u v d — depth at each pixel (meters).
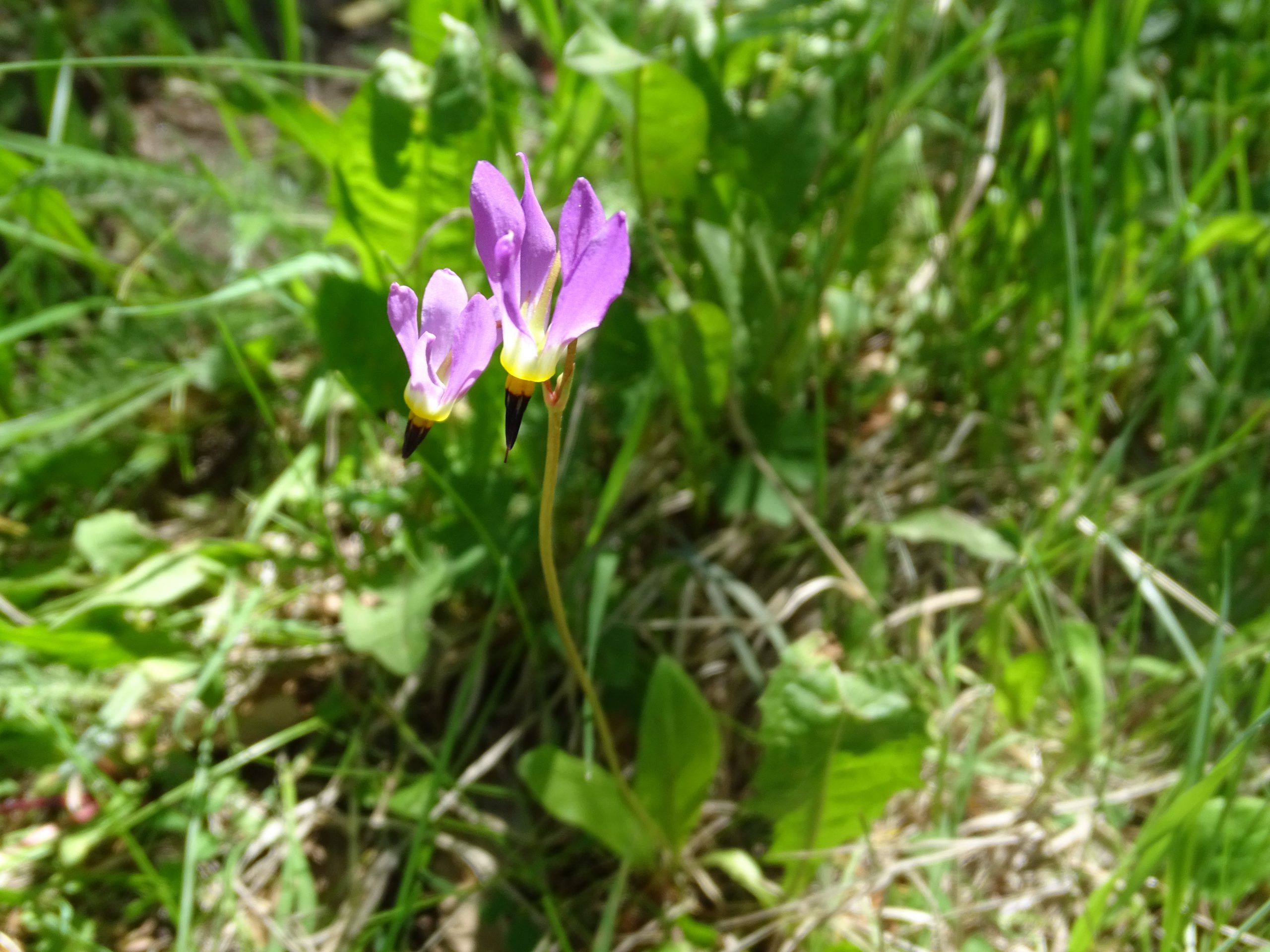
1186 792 0.14
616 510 0.21
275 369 0.24
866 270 0.25
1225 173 0.27
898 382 0.25
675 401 0.19
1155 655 0.21
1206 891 0.16
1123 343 0.23
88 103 0.29
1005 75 0.28
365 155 0.18
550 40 0.22
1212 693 0.15
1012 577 0.19
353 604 0.19
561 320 0.09
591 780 0.17
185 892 0.16
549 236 0.09
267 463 0.23
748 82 0.26
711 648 0.20
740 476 0.20
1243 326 0.23
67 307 0.21
